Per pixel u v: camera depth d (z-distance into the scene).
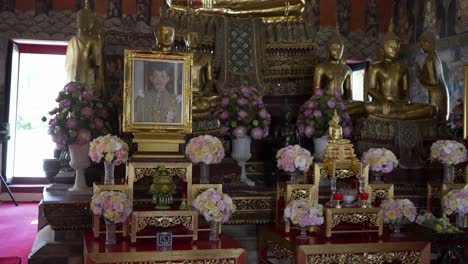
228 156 6.16
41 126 10.64
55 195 5.17
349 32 10.62
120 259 3.78
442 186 5.23
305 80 7.36
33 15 9.55
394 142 6.46
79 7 9.70
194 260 3.90
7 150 9.89
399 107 6.68
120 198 4.04
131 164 4.43
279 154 4.94
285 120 6.46
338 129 4.98
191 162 4.65
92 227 4.67
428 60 7.12
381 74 7.15
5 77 9.56
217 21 7.28
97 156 4.50
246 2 8.04
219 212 4.14
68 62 6.57
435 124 6.75
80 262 4.69
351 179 5.29
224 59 7.11
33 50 10.18
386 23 10.77
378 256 4.23
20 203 9.78
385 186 4.84
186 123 4.78
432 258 5.08
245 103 5.66
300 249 4.09
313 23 10.48
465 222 5.04
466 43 8.62
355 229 4.61
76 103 5.25
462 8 8.74
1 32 9.46
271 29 7.50
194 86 6.63
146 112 4.70
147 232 4.31
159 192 4.33
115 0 9.78
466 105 5.68
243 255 3.99
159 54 4.78
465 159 5.42
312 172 4.92
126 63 4.70
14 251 5.98
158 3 9.92
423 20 9.94
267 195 5.19
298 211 4.27
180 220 4.18
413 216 4.50
